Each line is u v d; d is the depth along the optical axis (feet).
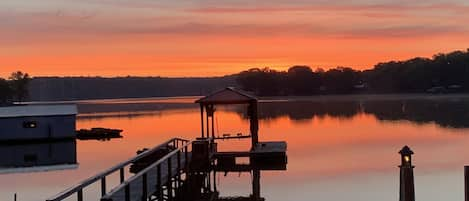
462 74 551.18
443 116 245.24
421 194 74.74
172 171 69.00
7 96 532.73
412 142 146.10
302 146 141.08
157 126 240.32
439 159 110.52
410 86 597.93
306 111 325.83
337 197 74.79
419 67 601.62
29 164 130.62
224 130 202.18
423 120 225.56
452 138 154.81
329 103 436.76
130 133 208.74
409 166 47.62
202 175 84.43
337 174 94.02
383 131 183.11
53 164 126.11
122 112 405.39
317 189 80.69
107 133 203.21
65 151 157.07
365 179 88.74
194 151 83.05
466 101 379.35
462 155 116.78
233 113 350.23
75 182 99.19
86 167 118.93
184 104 549.13
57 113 186.19
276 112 320.91
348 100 489.67
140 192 53.88
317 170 98.78
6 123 181.06
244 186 85.40
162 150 87.30
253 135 107.14
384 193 77.00
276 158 97.76
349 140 155.74
